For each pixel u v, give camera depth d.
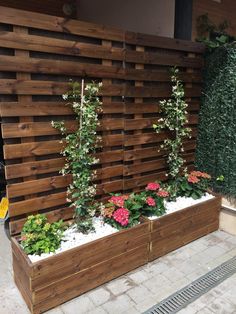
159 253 2.77
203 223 3.16
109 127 2.67
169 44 2.91
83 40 2.35
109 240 2.34
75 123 2.43
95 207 2.59
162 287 2.38
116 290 2.34
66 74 2.28
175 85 3.10
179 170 3.30
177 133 3.12
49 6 4.62
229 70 3.03
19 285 2.26
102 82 2.52
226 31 4.27
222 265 2.68
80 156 2.36
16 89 2.06
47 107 2.24
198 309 2.15
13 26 1.99
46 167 2.34
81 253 2.19
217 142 3.27
